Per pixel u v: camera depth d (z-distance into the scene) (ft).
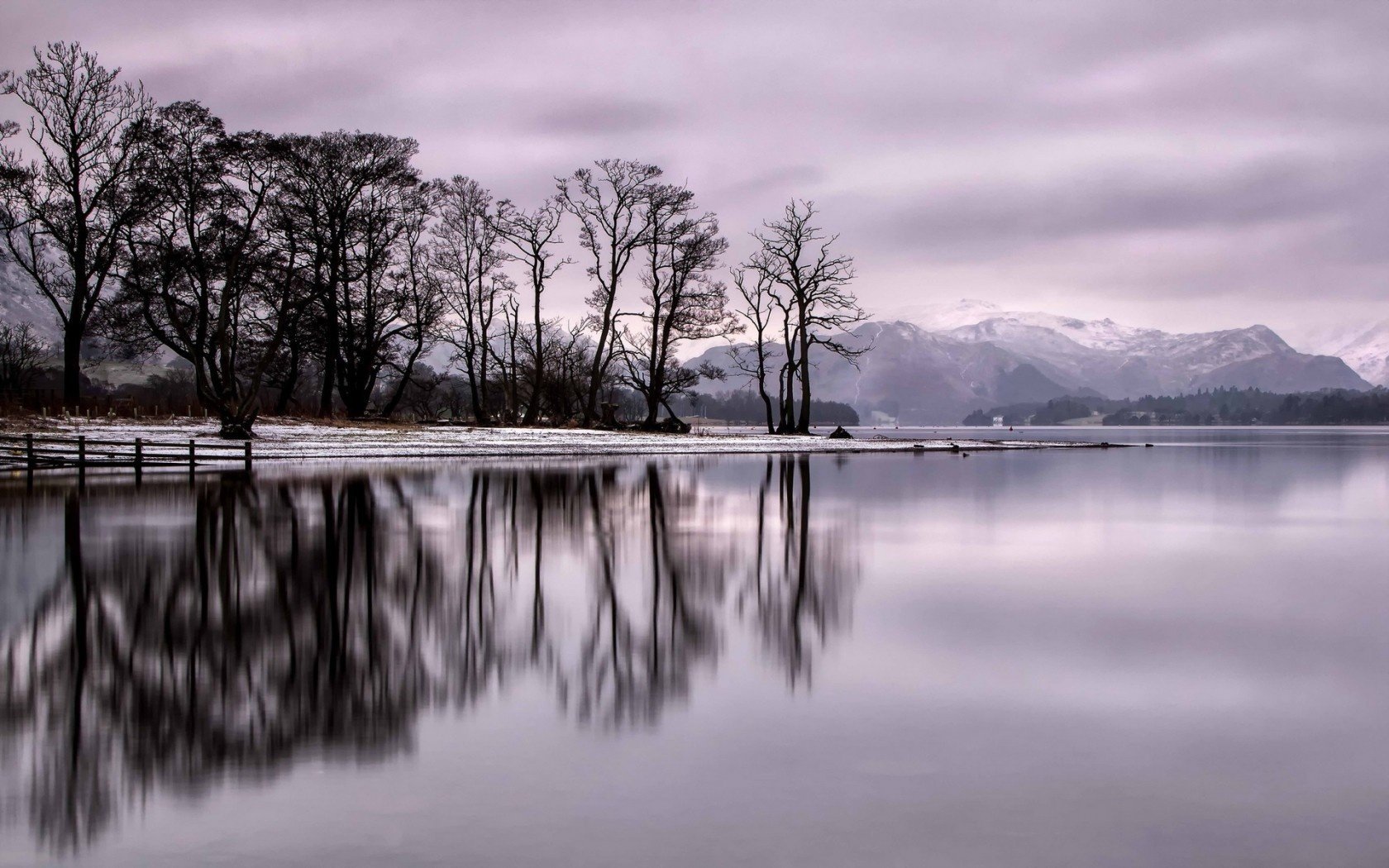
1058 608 49.39
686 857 22.04
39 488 102.01
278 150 172.65
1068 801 25.13
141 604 47.01
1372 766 27.61
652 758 27.84
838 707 32.68
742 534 75.82
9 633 41.47
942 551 69.05
